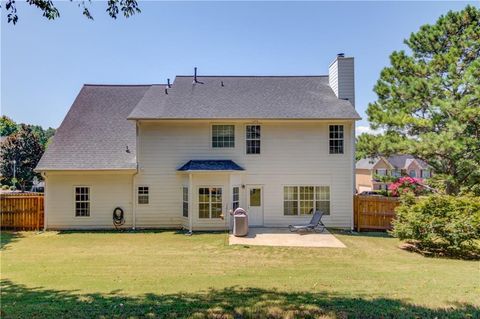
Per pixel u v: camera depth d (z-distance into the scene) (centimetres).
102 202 1673
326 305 542
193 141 1688
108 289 694
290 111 1675
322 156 1692
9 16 592
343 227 1684
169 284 742
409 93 1864
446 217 1170
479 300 572
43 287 718
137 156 1661
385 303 552
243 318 471
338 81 1797
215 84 1931
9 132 6069
